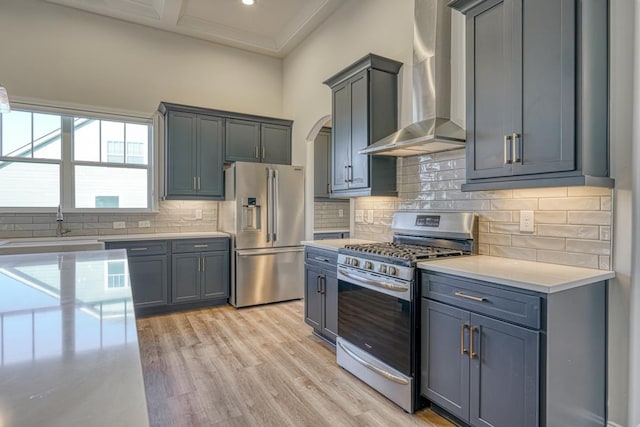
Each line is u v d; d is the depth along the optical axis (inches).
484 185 82.7
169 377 99.3
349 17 147.1
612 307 71.4
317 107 171.9
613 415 71.9
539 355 60.2
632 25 69.3
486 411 68.4
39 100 150.3
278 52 197.6
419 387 82.8
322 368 105.4
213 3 158.4
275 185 172.9
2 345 30.0
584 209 75.5
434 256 88.4
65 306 42.8
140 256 152.3
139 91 170.1
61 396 21.5
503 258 88.7
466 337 72.1
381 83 117.5
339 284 107.6
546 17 70.7
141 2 160.1
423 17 103.7
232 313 158.4
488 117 81.7
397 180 121.0
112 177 168.7
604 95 70.9
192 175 170.1
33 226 150.7
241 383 96.4
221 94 189.5
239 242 165.0
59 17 153.9
